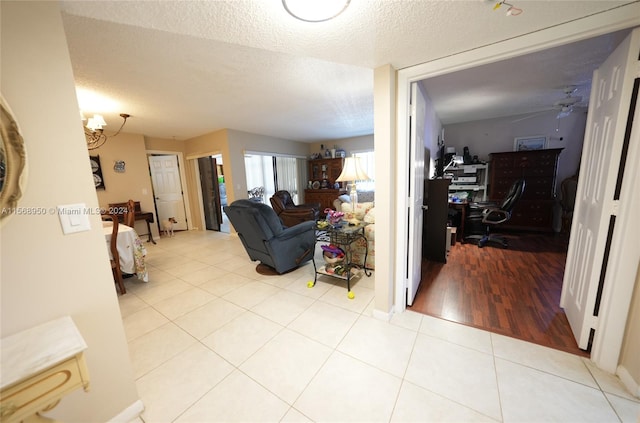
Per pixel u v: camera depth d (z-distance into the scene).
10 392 0.71
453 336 1.72
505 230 4.55
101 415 1.13
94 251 1.07
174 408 1.26
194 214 5.93
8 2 0.85
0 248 0.87
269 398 1.30
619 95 1.26
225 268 3.21
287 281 2.73
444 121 4.92
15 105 0.87
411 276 2.07
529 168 4.30
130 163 4.63
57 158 0.97
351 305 2.18
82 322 1.06
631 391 1.23
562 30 1.23
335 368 1.48
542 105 3.88
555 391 1.26
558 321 1.83
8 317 0.90
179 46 1.75
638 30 1.15
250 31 1.22
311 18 1.11
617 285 1.28
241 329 1.89
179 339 1.79
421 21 1.16
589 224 1.56
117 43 1.68
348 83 2.60
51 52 0.94
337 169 6.53
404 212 1.86
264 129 4.89
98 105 2.93
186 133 4.87
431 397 1.26
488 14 1.12
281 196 5.68
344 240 2.55
